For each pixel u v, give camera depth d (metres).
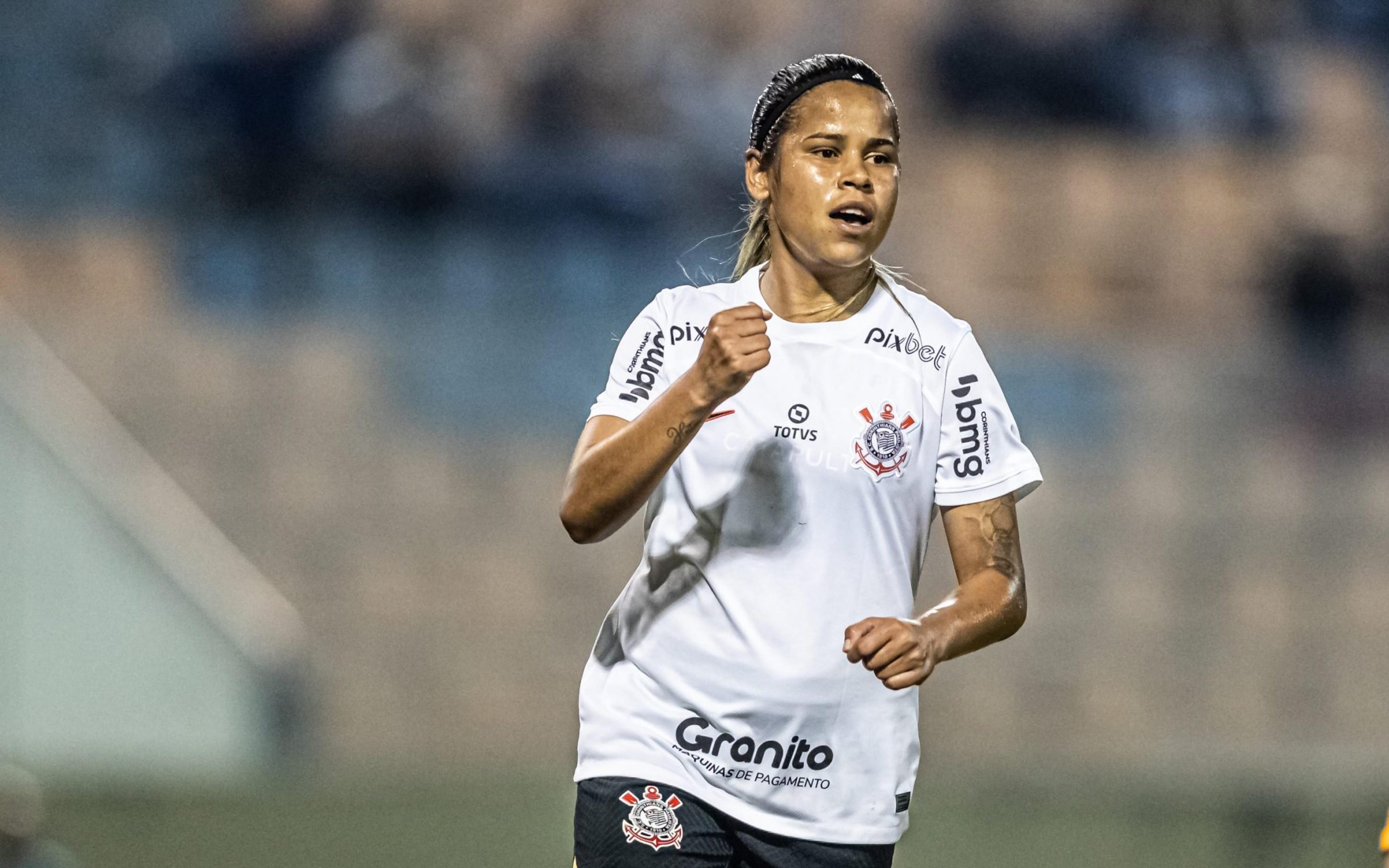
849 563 9.59
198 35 47.59
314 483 36.53
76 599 33.09
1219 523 37.81
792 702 9.59
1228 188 49.09
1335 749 35.50
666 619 9.85
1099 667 36.59
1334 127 52.34
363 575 35.84
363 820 23.83
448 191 42.62
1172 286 47.66
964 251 47.22
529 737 34.97
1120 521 37.66
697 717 9.77
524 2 44.72
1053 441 38.41
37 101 46.03
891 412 9.64
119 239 43.06
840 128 9.44
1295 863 25.14
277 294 40.97
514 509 36.94
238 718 32.94
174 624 33.12
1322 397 39.03
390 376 37.78
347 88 43.34
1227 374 39.28
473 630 35.75
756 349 8.62
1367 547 37.75
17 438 33.56
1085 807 24.75
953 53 49.53
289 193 43.09
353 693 34.81
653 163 43.72
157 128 45.25
